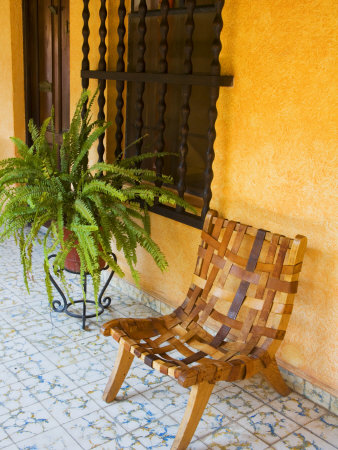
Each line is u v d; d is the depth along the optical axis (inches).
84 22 135.7
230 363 85.0
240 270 100.9
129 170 116.5
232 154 109.6
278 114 99.0
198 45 120.3
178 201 113.9
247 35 101.9
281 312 93.7
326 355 97.7
